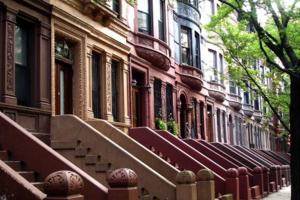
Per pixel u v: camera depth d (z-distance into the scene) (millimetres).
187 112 24359
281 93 20328
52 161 7953
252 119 42812
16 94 10883
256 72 18641
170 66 21641
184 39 24672
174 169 11766
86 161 10758
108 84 15125
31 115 10805
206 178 11203
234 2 14219
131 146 12227
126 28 16734
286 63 13289
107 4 15109
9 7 10391
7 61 10273
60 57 12680
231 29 16656
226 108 33625
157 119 19562
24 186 6230
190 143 18062
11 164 8242
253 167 20875
